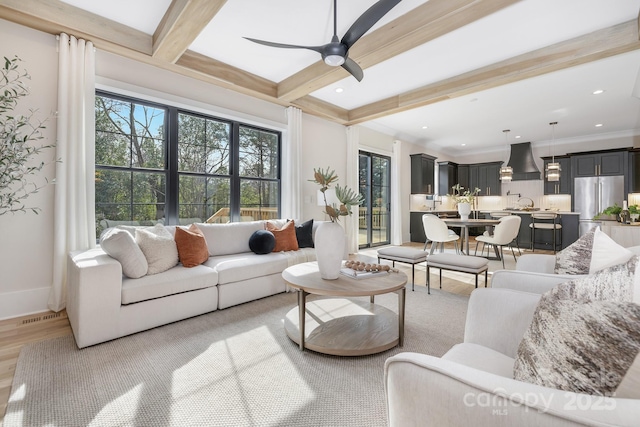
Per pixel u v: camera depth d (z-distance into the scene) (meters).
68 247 2.75
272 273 3.21
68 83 2.76
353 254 5.84
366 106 5.25
